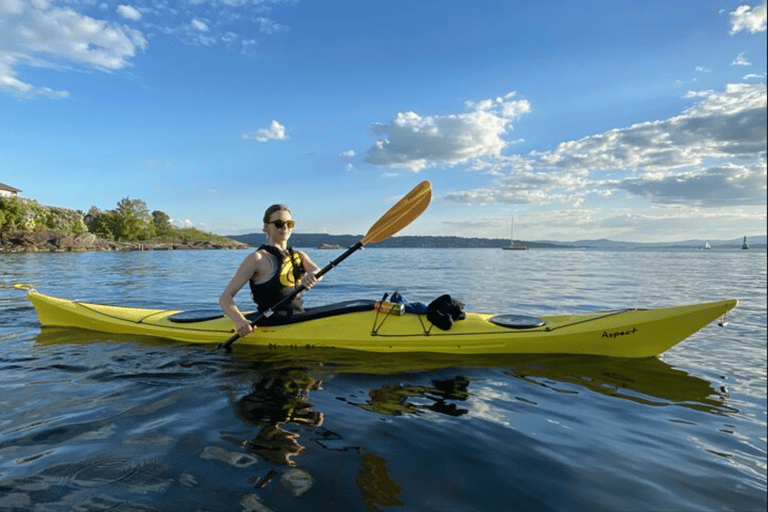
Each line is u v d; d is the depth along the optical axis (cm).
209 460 200
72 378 321
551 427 247
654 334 385
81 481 181
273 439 223
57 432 228
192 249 8112
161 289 1021
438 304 419
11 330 483
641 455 215
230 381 315
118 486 178
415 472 194
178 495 172
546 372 349
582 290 1046
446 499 174
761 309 715
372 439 226
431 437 230
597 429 246
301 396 288
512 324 405
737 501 176
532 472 197
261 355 383
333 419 251
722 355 409
